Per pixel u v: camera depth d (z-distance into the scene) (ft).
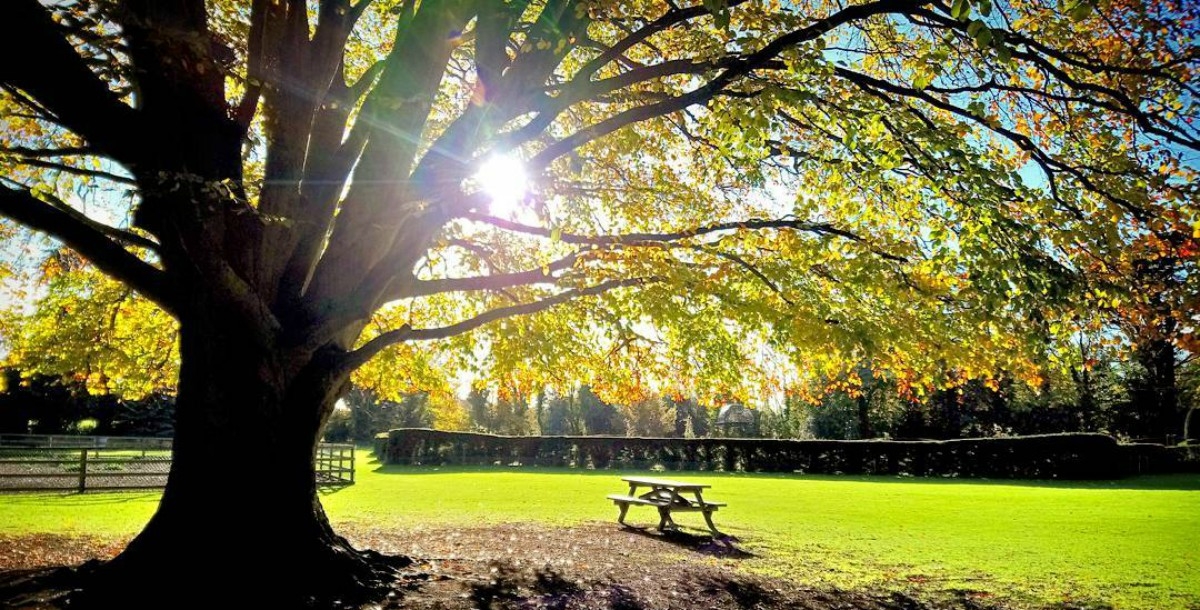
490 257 36.29
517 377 38.91
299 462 20.98
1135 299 23.17
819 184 29.32
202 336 20.13
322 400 21.72
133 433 157.17
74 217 20.57
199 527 19.40
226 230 20.81
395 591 21.36
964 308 26.76
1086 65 21.20
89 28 18.21
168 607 18.02
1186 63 22.24
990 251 20.95
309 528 20.93
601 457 112.47
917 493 66.13
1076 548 33.19
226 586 18.84
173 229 18.67
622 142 32.35
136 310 37.27
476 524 41.52
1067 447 89.86
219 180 19.45
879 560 30.42
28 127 25.31
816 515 48.14
